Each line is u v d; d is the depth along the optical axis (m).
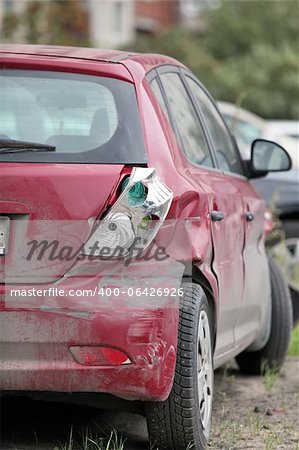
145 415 12.33
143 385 11.58
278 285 18.12
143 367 11.52
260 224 16.86
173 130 13.18
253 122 31.84
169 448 12.54
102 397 12.55
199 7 101.62
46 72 12.55
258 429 14.26
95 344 11.42
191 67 79.44
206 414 12.99
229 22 93.19
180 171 12.62
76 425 13.94
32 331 11.41
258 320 16.61
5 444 12.95
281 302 18.03
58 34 47.69
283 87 82.69
